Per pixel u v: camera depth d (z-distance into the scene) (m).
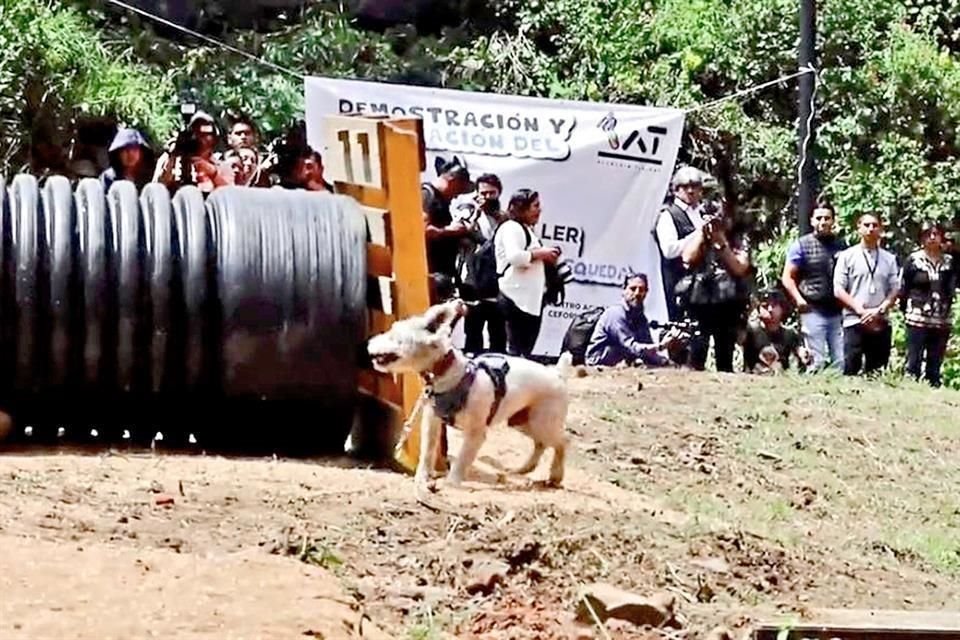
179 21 27.20
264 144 25.08
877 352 19.88
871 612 9.61
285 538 9.25
